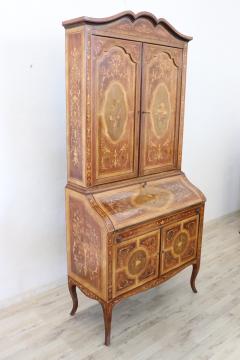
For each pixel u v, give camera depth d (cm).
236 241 346
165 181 234
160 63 213
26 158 229
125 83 196
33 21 214
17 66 213
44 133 234
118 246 190
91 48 175
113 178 204
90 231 195
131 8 265
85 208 195
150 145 221
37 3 214
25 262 242
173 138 237
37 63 221
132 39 192
